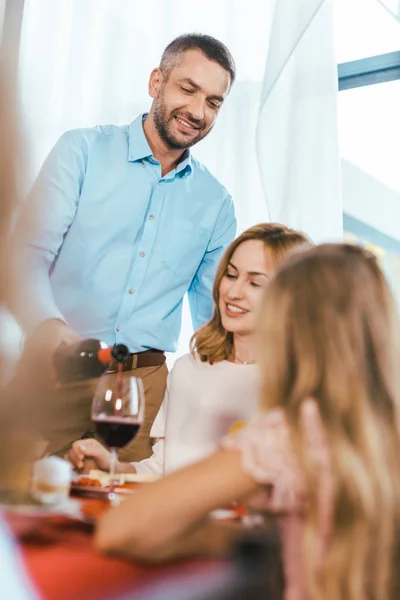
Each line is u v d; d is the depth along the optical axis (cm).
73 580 63
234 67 209
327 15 230
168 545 72
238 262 168
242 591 71
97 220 208
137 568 69
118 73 258
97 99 259
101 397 114
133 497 75
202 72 202
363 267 84
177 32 252
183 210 214
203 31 249
